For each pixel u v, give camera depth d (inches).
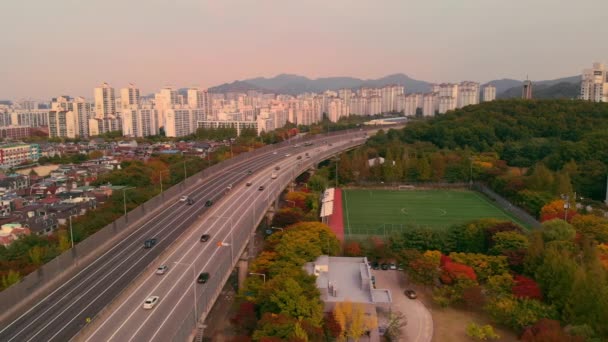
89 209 6496.1
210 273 3627.0
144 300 3189.0
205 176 7667.3
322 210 6210.6
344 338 3277.6
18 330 2903.5
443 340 3454.7
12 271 3826.3
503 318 3531.0
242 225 4913.9
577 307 3346.5
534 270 4013.3
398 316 3563.0
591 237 4766.2
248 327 3314.5
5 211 6884.8
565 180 6540.4
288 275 3570.4
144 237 4638.3
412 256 4357.8
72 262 3818.9
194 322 2812.5
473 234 4847.4
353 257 4626.0
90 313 3097.9
